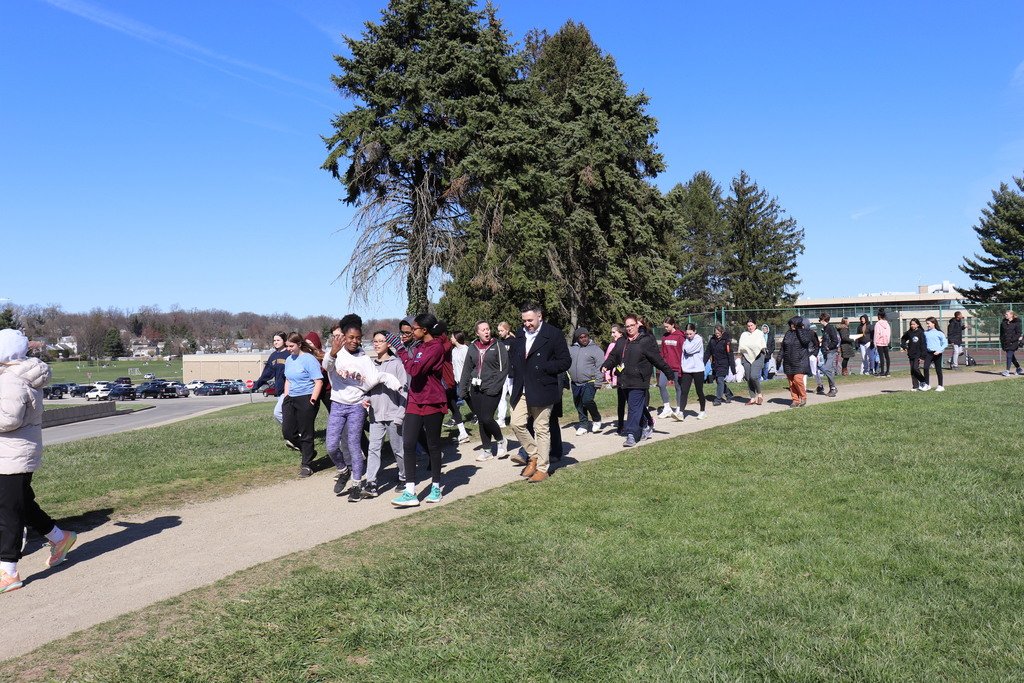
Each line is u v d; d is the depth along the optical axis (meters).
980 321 28.62
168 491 8.23
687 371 12.71
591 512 6.49
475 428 12.48
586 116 33.22
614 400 16.00
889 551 5.23
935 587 4.56
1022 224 65.31
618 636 3.95
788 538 5.59
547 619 4.18
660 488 7.29
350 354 7.54
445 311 26.41
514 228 26.25
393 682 3.52
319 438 12.10
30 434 5.31
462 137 26.09
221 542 6.17
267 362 10.38
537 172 27.12
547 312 29.47
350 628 4.13
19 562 5.78
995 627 3.97
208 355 94.50
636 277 35.06
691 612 4.28
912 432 9.77
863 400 13.83
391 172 27.45
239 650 3.91
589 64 37.03
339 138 27.31
